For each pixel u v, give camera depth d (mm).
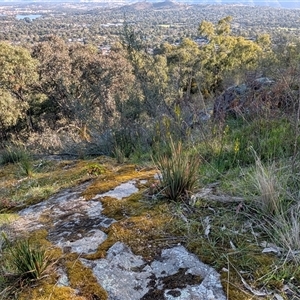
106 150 4328
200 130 3340
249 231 1635
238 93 4551
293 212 1676
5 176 3711
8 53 14625
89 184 2643
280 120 3045
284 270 1327
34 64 15203
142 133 4387
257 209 1789
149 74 5367
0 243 1771
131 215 1921
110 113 5410
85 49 17312
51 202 2387
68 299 1291
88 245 1658
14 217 2201
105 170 3297
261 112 3229
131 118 4840
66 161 4035
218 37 24953
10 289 1376
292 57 5680
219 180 2268
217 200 1940
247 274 1348
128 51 5430
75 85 13453
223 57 22031
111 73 13242
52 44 17062
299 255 1391
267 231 1584
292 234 1476
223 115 3521
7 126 15242
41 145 6066
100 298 1303
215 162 2602
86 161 3801
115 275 1422
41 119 15852
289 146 2570
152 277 1398
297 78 3412
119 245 1621
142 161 3322
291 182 1971
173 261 1475
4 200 2678
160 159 2258
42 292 1340
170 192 2029
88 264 1499
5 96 14414
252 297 1232
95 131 5363
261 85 4363
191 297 1267
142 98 5074
